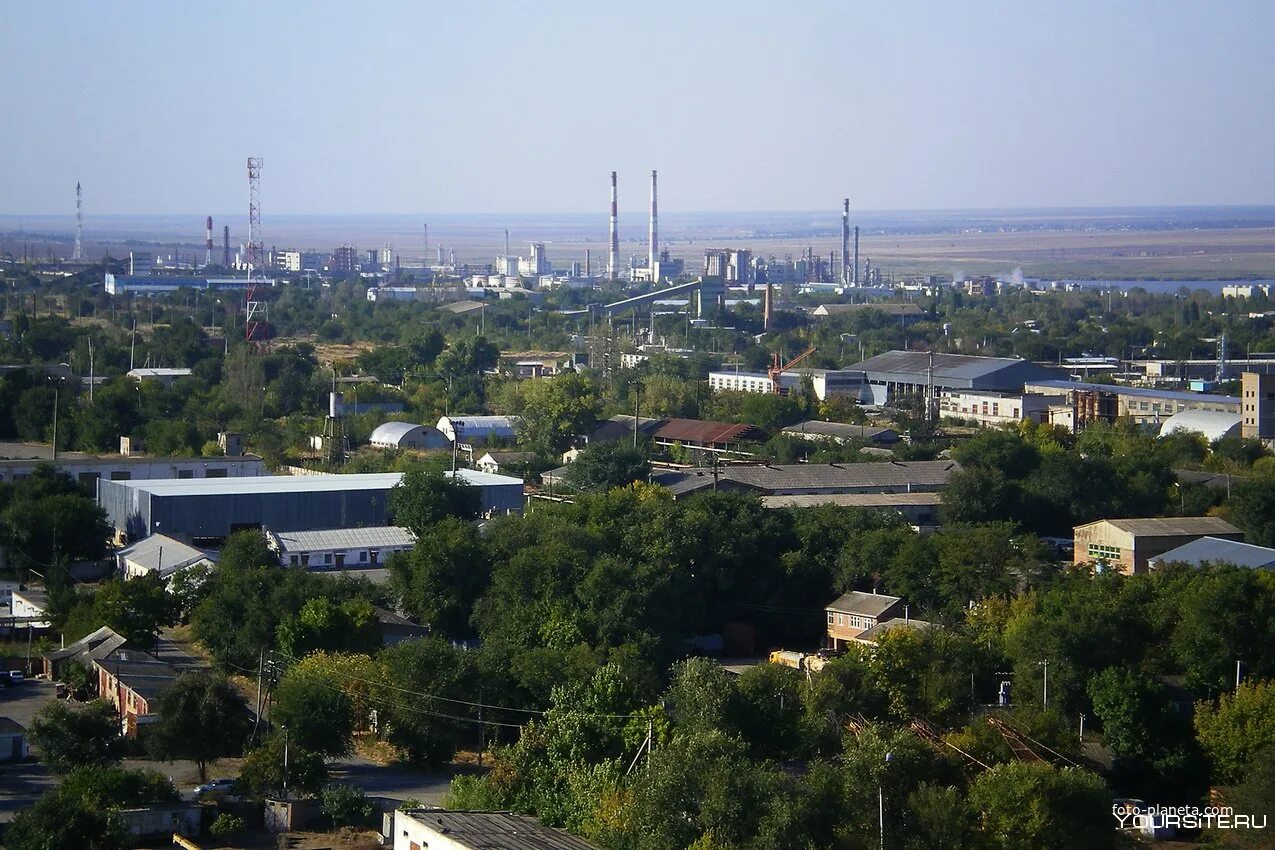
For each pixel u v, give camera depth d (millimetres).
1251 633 51344
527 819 39219
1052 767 40156
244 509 75062
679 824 36312
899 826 37094
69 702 52344
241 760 47062
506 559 61688
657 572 59312
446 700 47844
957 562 62031
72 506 72312
